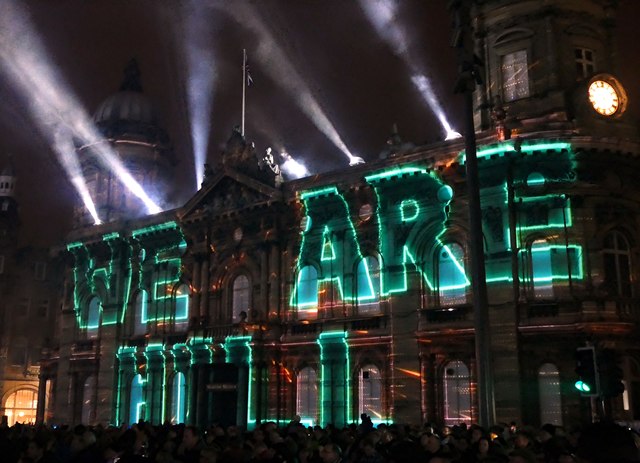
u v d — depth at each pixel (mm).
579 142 35562
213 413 47031
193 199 50344
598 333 33969
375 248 41750
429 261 39562
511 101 39844
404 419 38156
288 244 45938
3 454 17297
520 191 36875
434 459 10039
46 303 73562
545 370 34969
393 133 43688
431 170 39281
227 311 47875
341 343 41750
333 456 13969
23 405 71062
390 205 41469
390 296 40250
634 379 34781
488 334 20922
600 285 35156
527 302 35594
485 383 20562
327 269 43719
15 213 73188
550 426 20719
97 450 14430
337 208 44031
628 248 36906
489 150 36969
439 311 38281
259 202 46438
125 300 54781
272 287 45438
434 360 38156
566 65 39219
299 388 43688
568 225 36094
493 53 41000
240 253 47812
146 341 51906
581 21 40062
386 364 39906
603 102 38125
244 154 48656
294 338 43781
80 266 58688
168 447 15625
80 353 55906
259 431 17656
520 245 36625
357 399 40938
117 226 55656
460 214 38531
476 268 21297
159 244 53500
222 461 12820
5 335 70562
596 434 5328
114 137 60938
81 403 55344
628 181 37375
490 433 18562
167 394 49781
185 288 51500
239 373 45250
